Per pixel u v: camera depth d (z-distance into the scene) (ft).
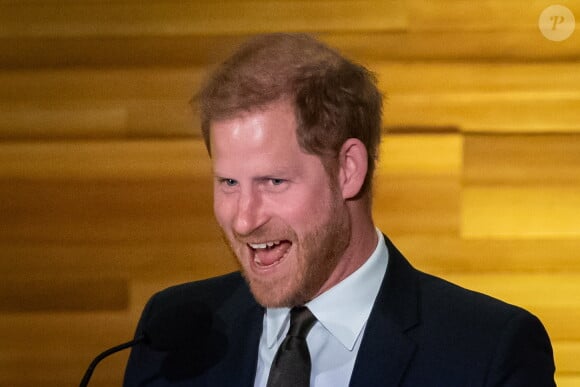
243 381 14.20
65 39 25.27
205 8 24.97
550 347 13.70
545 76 24.67
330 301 13.71
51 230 25.62
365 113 13.12
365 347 13.53
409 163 24.93
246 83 12.27
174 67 25.21
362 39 24.80
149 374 14.93
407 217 25.02
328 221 12.83
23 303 25.82
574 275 24.98
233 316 15.03
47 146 25.45
